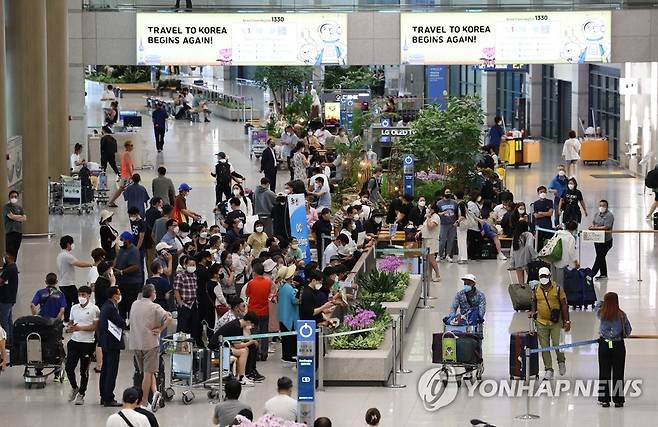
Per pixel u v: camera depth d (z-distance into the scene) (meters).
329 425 15.66
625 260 33.38
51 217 38.56
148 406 20.73
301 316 22.80
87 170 39.19
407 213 32.41
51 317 22.36
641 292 29.62
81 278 30.00
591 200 41.62
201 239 27.48
